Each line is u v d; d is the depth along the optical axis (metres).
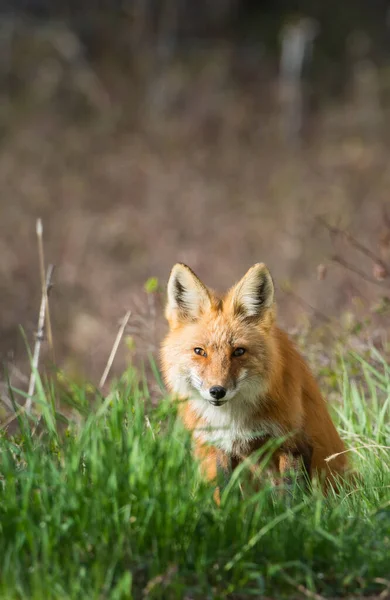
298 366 6.86
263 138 33.97
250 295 6.66
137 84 38.09
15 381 12.73
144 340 9.23
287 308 16.42
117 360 15.76
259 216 26.03
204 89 37.41
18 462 5.72
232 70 39.38
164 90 36.97
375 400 7.61
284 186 29.06
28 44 39.66
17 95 36.62
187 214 26.55
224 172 30.48
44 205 27.64
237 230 24.80
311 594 4.46
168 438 5.17
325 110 36.69
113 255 23.75
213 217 26.28
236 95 37.19
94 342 16.88
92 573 4.45
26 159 31.38
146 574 4.57
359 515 5.43
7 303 20.08
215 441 5.83
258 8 45.19
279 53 41.09
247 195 28.27
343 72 39.91
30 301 20.38
